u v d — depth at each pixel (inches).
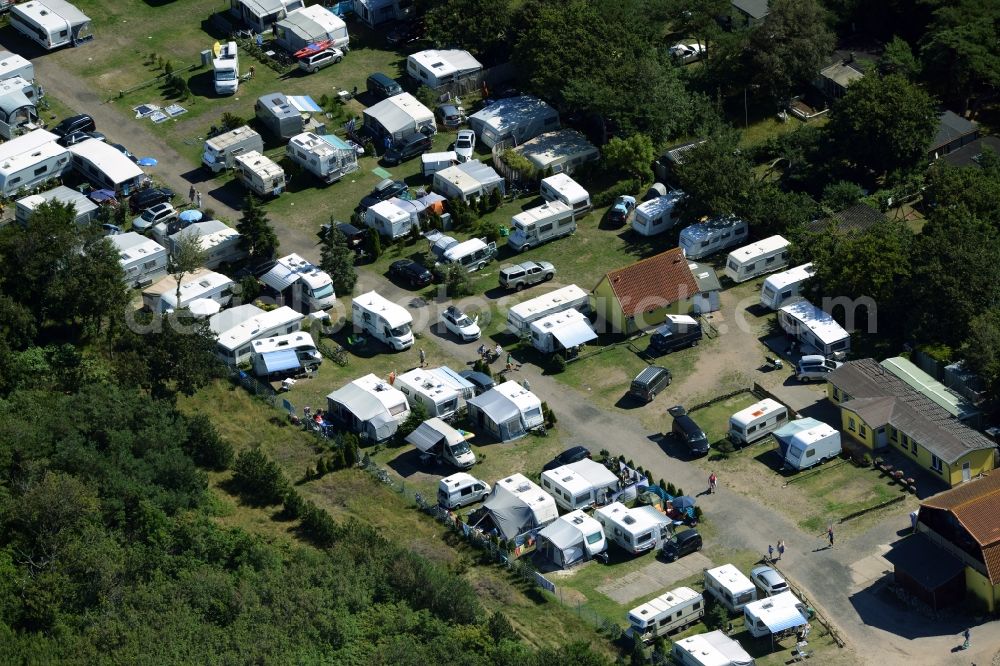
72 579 6422.2
